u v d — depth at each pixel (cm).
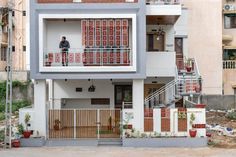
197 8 4194
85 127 2780
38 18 2569
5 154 2225
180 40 3641
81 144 2542
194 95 2788
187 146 2495
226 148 2428
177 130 2558
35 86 2594
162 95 2939
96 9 2578
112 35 2606
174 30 3475
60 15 2573
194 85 2712
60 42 2666
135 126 2564
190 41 4194
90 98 3127
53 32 2728
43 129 2584
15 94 4312
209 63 4206
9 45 2438
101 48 2598
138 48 2570
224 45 4416
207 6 4194
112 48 2598
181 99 3008
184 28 3634
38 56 2569
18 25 4616
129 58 2597
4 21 4381
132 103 2698
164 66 2917
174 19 2917
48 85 3025
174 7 2733
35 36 2566
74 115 2678
